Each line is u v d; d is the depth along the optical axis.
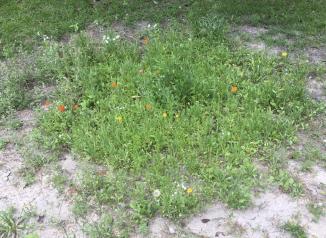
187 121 4.46
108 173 4.03
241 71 5.23
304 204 3.77
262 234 3.55
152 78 5.09
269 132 4.34
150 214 3.69
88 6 6.98
